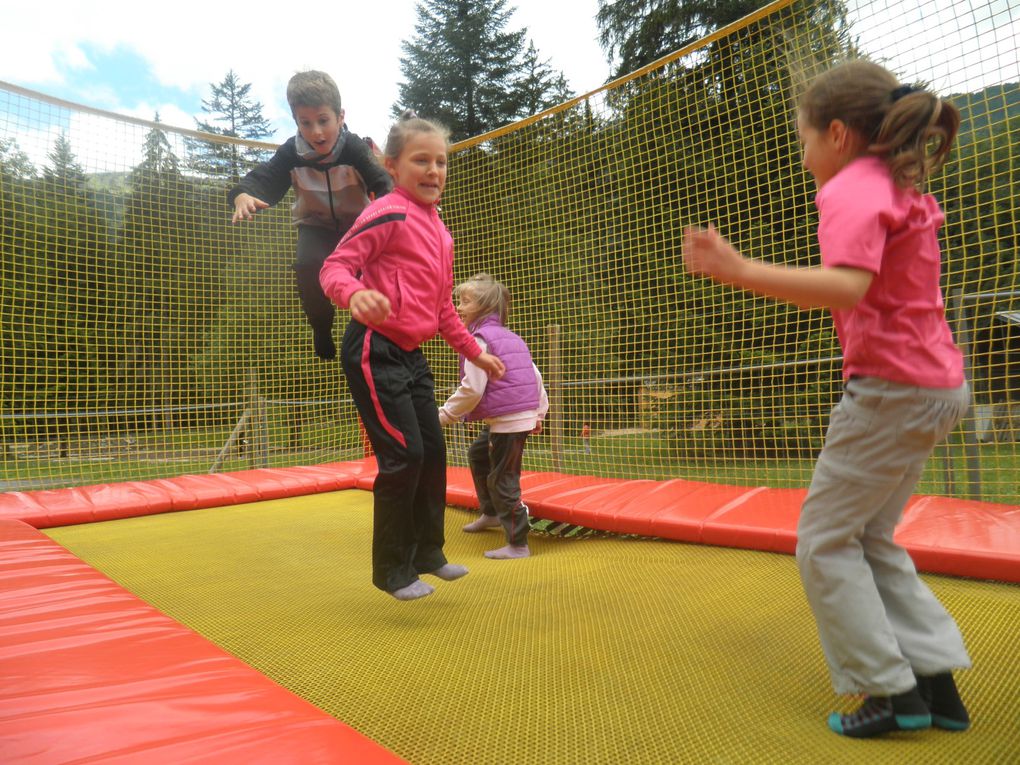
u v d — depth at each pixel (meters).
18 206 5.93
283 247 6.69
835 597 1.33
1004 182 4.46
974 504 2.74
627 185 6.26
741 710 1.46
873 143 1.33
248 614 2.17
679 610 2.07
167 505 3.94
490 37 21.89
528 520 3.14
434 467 2.21
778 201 5.82
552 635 1.91
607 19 14.32
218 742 1.05
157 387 6.81
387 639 1.92
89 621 1.71
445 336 2.33
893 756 1.26
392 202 2.12
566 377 6.41
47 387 6.42
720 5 12.74
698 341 7.19
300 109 3.02
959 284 3.66
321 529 3.43
